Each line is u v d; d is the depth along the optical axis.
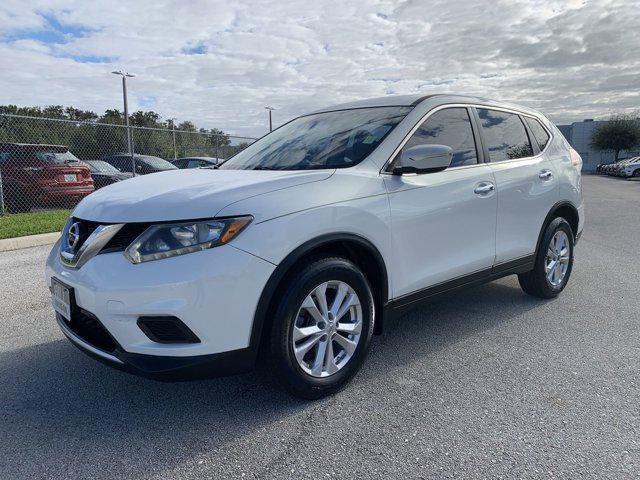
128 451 2.28
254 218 2.39
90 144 13.77
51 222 8.67
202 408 2.66
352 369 2.84
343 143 3.24
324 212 2.60
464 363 3.22
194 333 2.29
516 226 3.94
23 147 10.38
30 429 2.46
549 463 2.17
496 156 3.85
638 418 2.54
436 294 3.34
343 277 2.71
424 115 3.37
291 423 2.51
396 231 2.97
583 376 3.02
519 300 4.56
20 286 5.04
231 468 2.16
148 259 2.29
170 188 2.67
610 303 4.46
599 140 64.75
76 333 2.64
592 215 11.57
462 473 2.11
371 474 2.11
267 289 2.41
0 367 3.15
